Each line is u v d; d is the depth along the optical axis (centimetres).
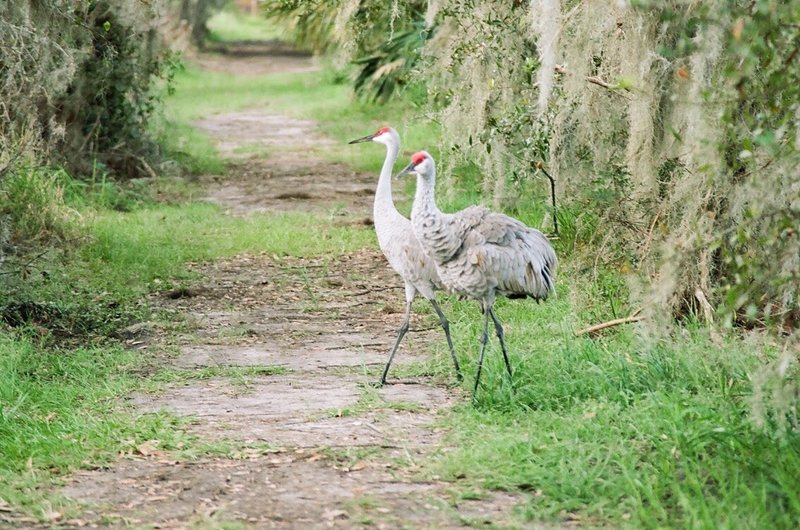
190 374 1128
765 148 847
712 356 1009
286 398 1051
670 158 1159
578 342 1109
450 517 761
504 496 803
